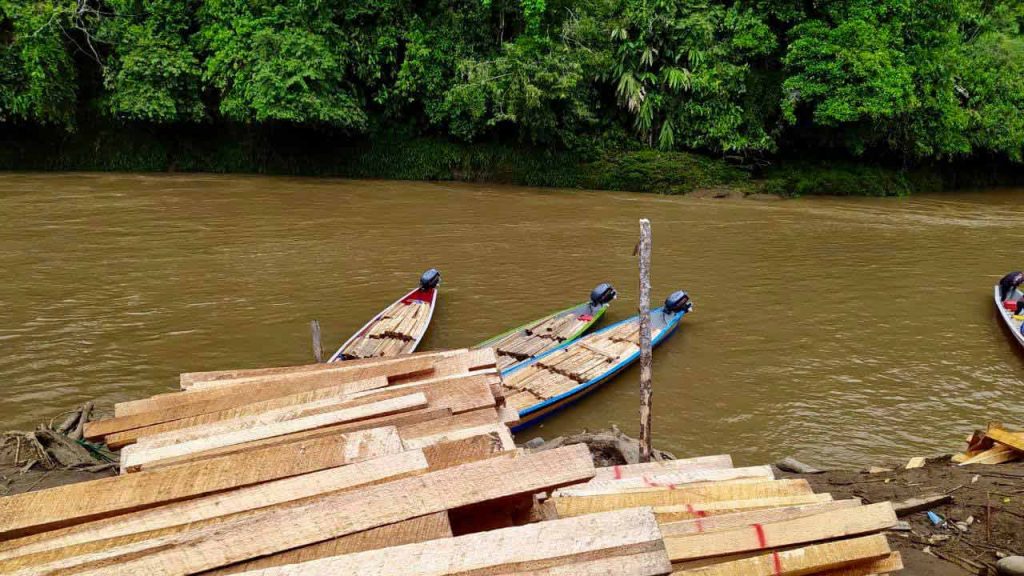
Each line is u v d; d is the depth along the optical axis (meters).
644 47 25.83
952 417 8.70
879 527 3.35
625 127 27.42
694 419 8.59
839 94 23.77
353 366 4.69
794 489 3.87
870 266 15.14
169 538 2.60
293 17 24.67
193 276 13.23
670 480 4.04
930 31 25.00
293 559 2.52
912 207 23.55
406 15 26.14
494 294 12.98
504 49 25.30
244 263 14.17
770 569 3.17
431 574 2.34
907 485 5.38
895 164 28.34
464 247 16.08
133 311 11.34
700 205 22.67
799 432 8.30
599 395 9.25
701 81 25.03
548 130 26.12
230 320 11.14
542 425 8.49
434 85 26.28
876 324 11.80
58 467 5.62
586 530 2.44
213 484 3.03
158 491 2.97
